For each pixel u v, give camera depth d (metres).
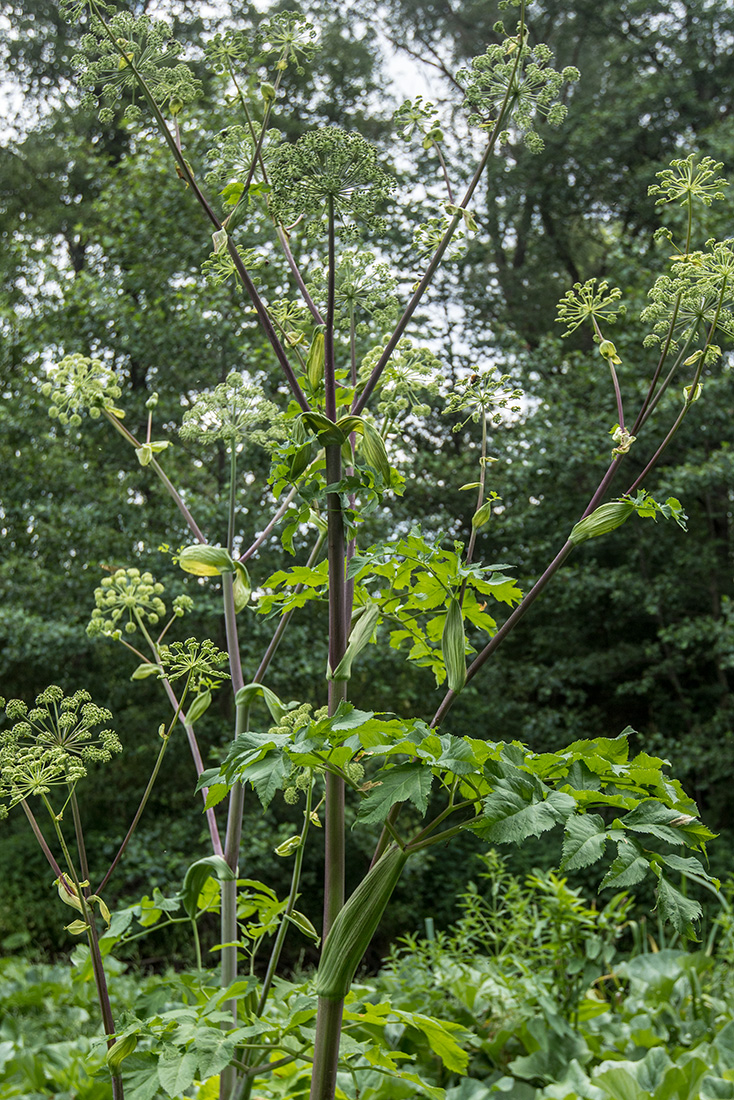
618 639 11.93
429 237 1.63
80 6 1.58
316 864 9.18
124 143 13.55
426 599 1.52
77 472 9.31
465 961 3.28
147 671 1.71
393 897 9.37
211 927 8.66
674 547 10.80
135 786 9.76
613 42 14.59
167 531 9.00
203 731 9.25
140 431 9.27
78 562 9.39
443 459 10.83
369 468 1.48
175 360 8.85
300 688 9.12
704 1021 3.09
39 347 9.69
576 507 10.75
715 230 9.65
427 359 1.76
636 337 9.97
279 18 1.60
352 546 1.66
